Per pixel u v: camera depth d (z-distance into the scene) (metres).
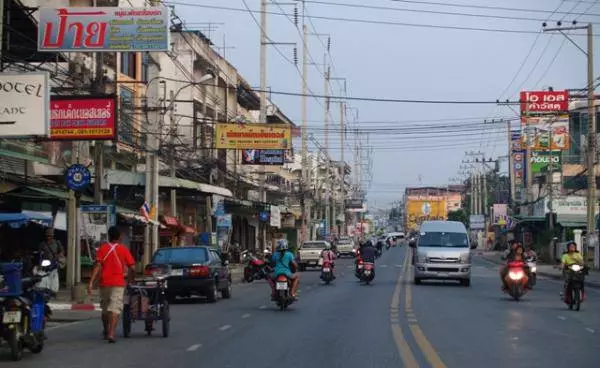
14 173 26.38
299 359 12.24
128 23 22.86
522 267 24.91
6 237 28.23
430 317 18.98
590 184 40.72
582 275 21.48
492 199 129.75
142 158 37.62
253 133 41.41
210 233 40.91
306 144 67.69
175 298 25.55
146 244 31.66
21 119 18.03
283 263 21.44
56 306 22.02
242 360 12.18
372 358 12.32
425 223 34.22
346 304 22.89
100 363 12.05
